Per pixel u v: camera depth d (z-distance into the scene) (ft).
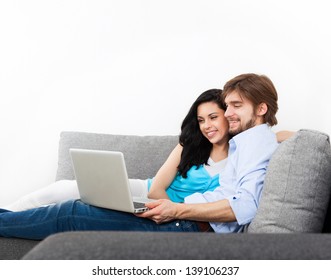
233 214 4.89
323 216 4.34
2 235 5.32
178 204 5.02
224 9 7.70
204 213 4.94
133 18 8.15
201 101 6.07
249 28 7.58
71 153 5.33
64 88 8.48
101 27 8.31
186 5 7.88
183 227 5.20
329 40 7.19
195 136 6.16
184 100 7.90
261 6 7.53
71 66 8.45
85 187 5.28
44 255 2.10
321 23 7.23
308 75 7.29
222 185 5.47
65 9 8.47
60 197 6.15
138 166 6.96
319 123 7.23
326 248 2.23
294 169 4.30
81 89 8.41
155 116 8.05
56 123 8.52
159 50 8.02
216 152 6.10
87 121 8.38
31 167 8.61
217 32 7.73
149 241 2.26
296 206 4.24
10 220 5.24
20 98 8.64
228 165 5.52
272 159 4.64
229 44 7.68
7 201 8.67
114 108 8.25
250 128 5.44
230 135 6.03
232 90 5.58
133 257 2.10
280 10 7.43
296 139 4.40
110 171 4.89
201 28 7.82
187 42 7.88
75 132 7.57
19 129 8.65
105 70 8.29
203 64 7.80
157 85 8.04
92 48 8.36
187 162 6.13
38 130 8.58
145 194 6.40
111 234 2.37
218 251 2.16
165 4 7.98
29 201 6.17
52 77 8.53
